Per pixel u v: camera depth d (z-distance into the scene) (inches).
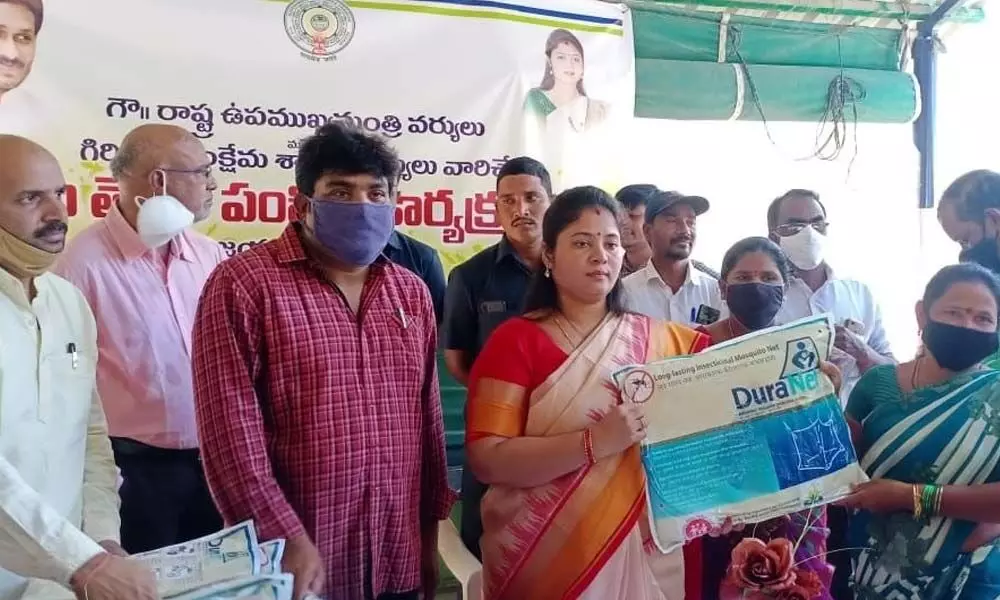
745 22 130.3
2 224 54.1
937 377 69.9
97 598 45.4
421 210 113.6
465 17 113.4
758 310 76.6
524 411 64.4
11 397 55.0
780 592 65.1
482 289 96.1
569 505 63.4
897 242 143.3
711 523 62.9
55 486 58.1
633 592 63.7
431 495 69.9
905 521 68.0
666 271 103.7
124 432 82.9
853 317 107.1
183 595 46.5
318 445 58.1
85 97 97.6
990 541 67.4
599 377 63.5
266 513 55.6
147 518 83.5
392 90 111.0
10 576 54.6
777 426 63.9
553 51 117.7
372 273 63.4
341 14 108.1
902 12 135.9
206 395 57.5
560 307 67.0
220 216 105.0
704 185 133.0
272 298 57.8
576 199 64.2
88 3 97.0
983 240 89.8
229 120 104.2
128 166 83.5
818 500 64.2
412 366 63.6
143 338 83.4
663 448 62.7
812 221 102.3
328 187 58.7
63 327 60.3
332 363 58.8
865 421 72.0
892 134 141.0
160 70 100.7
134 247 84.7
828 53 135.5
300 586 53.8
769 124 134.3
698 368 63.3
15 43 93.8
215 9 102.6
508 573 65.2
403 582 63.5
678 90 125.6
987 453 65.9
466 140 114.8
